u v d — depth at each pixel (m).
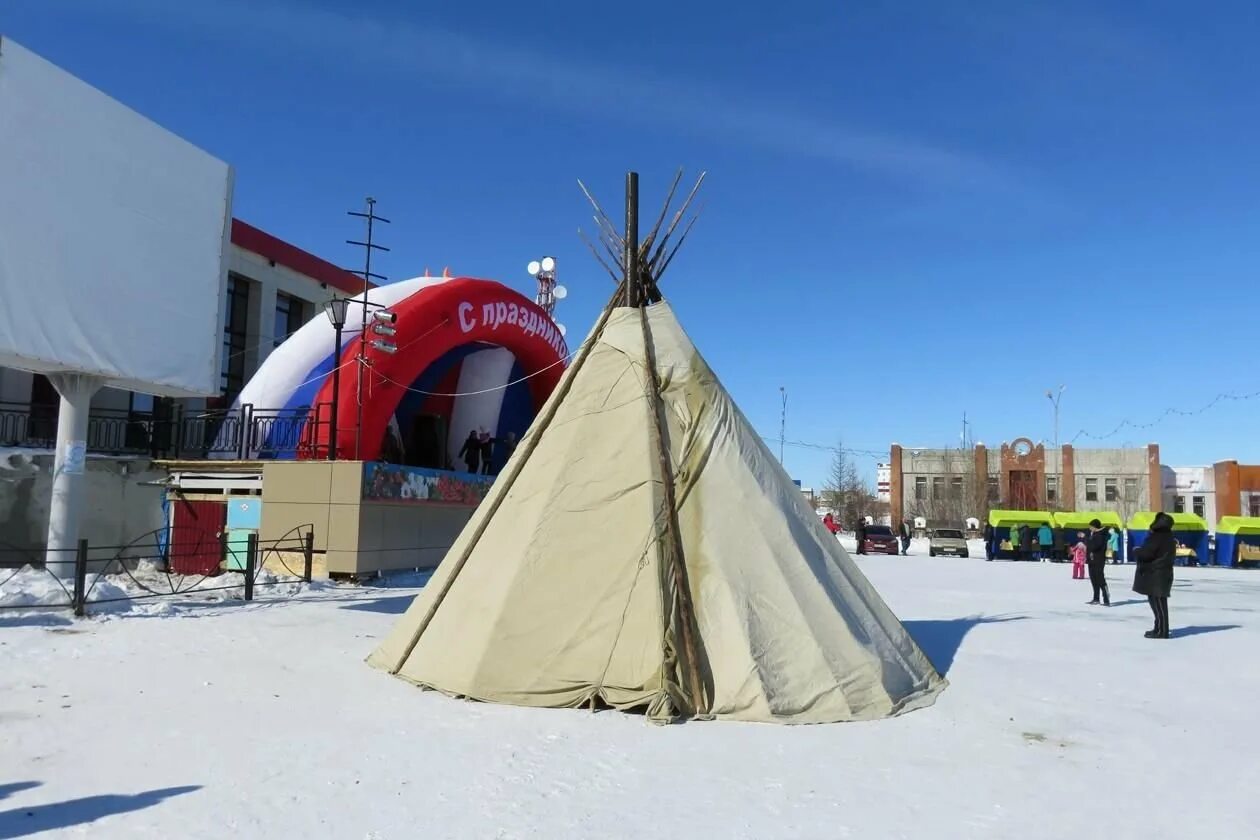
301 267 29.88
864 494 75.44
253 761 5.79
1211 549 39.97
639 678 7.36
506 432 27.59
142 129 13.07
